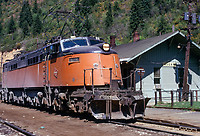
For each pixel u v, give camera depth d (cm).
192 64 2284
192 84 2259
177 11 7331
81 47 1215
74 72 1181
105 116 1034
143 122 1062
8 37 9531
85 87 1152
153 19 7512
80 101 1112
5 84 2394
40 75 1527
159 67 2105
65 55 1237
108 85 1151
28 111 1625
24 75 1836
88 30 7162
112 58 1207
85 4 9238
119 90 1073
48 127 970
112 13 8775
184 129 879
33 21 9681
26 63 1808
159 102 1844
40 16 9956
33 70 1655
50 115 1374
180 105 1627
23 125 1033
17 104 2245
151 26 7181
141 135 789
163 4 7825
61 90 1278
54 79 1333
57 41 1375
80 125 1001
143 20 7400
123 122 1077
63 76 1238
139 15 7344
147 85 2020
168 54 2167
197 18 1977
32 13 10912
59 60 1287
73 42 1272
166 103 1830
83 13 8856
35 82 1605
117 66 1223
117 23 7981
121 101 1032
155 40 2092
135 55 1817
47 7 11081
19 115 1407
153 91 2047
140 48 2006
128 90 1107
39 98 1576
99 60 1153
